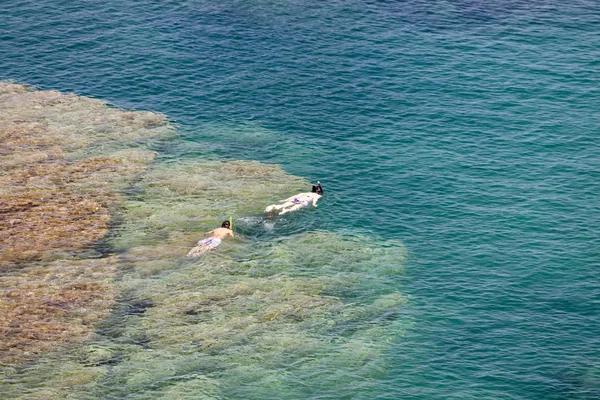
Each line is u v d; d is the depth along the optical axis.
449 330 32.25
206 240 37.31
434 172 44.22
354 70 55.84
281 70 55.88
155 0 67.19
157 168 44.34
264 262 36.38
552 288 34.75
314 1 67.38
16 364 29.67
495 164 44.78
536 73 55.09
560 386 29.16
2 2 65.88
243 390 28.88
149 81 54.38
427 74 55.19
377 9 65.81
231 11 65.25
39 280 34.44
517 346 31.28
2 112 49.22
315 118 50.12
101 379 29.14
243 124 49.50
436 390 29.06
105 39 60.00
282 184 43.03
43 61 56.66
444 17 64.31
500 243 38.03
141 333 31.58
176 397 28.36
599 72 55.12
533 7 66.31
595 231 38.72
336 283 35.06
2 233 37.56
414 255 37.25
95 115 49.75
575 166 44.41
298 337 31.62
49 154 44.91
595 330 32.12
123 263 35.94
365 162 45.34
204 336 31.47
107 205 40.44
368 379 29.56
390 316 33.06
